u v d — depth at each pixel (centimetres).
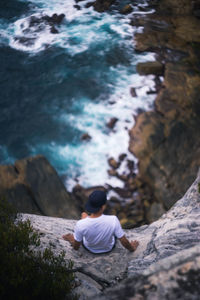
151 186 1102
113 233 378
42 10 1830
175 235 371
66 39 1644
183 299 151
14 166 1042
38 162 1051
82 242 408
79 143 1224
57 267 325
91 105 1340
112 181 1130
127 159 1171
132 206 1065
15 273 290
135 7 1859
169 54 1533
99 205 358
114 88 1397
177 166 1114
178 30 1673
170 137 1189
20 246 340
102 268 367
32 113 1312
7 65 1502
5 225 372
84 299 301
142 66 1445
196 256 172
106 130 1255
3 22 1739
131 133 1231
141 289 162
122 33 1672
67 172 1149
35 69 1491
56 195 1001
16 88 1404
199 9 1803
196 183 490
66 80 1439
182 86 1370
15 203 946
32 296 281
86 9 1848
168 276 164
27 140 1223
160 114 1271
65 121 1288
